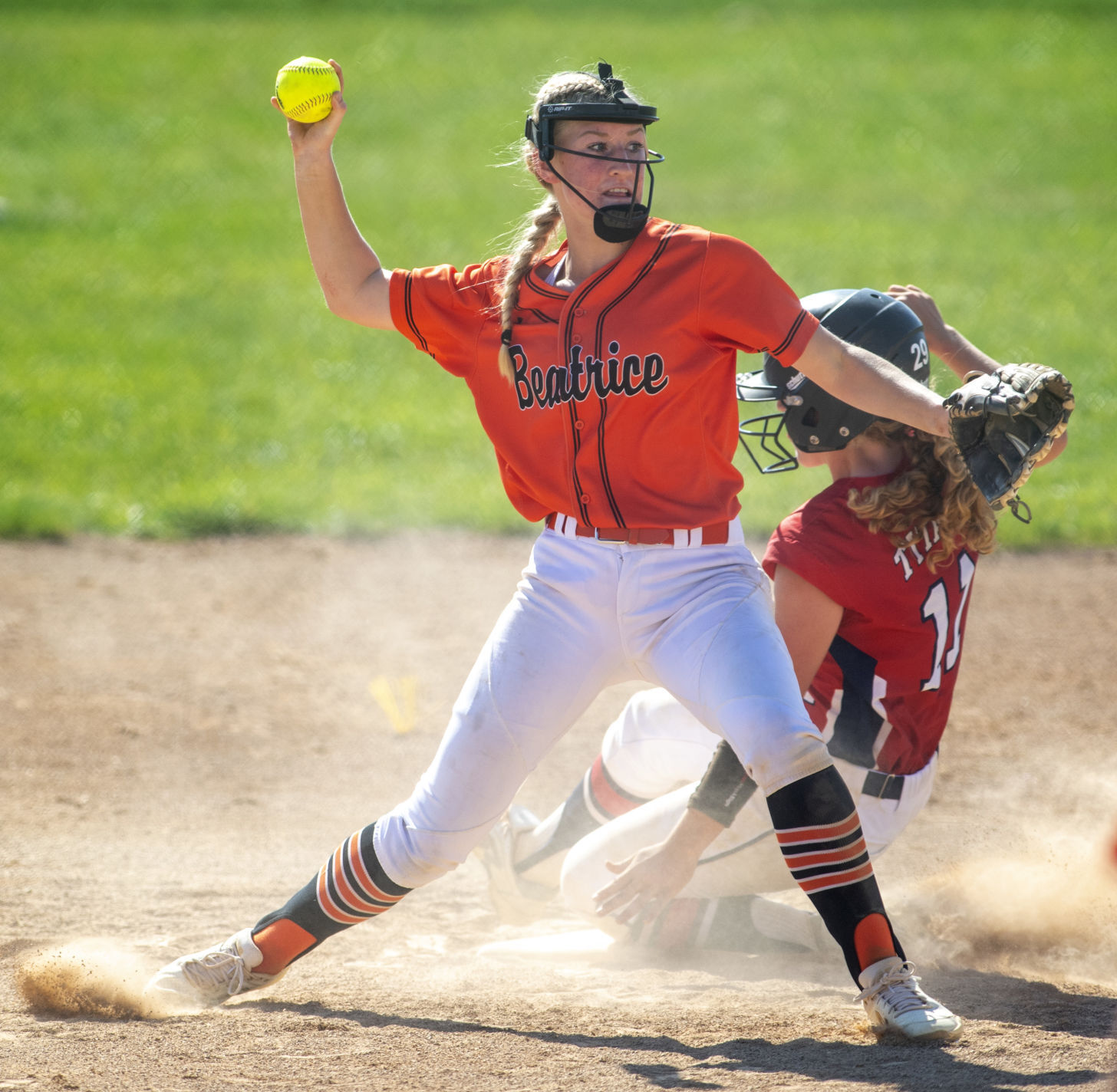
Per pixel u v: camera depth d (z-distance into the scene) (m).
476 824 11.34
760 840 12.73
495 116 105.38
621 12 139.50
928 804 18.70
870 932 10.70
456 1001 11.97
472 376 11.89
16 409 45.28
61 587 30.00
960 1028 10.51
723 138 99.19
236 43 126.69
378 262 12.28
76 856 17.03
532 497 11.80
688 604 11.04
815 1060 10.14
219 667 25.28
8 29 129.62
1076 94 110.00
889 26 132.50
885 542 12.07
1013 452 10.41
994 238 72.94
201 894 15.54
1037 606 28.77
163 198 83.06
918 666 12.47
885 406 10.95
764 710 10.52
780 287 10.95
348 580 30.75
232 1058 10.41
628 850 13.04
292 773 20.55
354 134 100.31
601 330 10.95
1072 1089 9.37
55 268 67.19
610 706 24.06
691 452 11.08
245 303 61.69
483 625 27.69
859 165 92.31
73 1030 11.15
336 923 11.74
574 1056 10.38
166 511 35.31
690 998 11.99
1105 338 54.09
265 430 43.91
